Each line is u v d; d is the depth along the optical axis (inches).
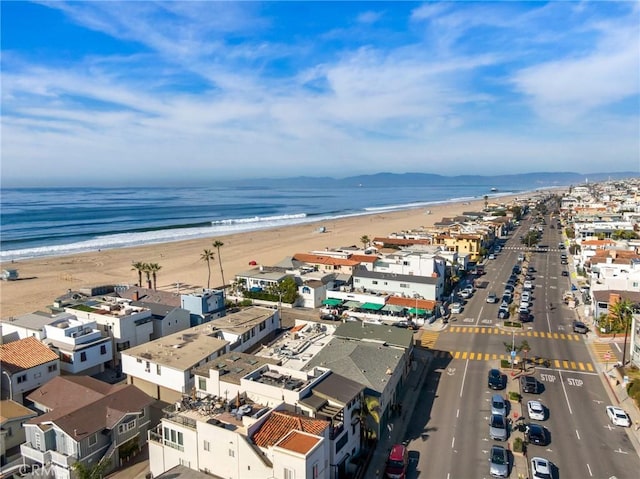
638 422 2003.0
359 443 1807.3
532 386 2276.1
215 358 2281.0
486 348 2910.9
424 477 1664.6
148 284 4325.8
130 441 1807.3
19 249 6845.5
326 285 3951.8
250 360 2103.8
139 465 1768.0
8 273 4911.4
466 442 1883.6
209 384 1932.8
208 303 3297.2
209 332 2623.0
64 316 2751.0
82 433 1685.5
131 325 2699.3
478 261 5762.8
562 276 4997.5
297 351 2346.2
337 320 3454.7
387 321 3412.9
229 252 6545.3
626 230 6535.4
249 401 1782.7
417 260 4133.9
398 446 1765.5
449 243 5944.9
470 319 3516.2
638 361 2522.1
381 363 2185.0
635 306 3073.3
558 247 6919.3
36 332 2534.5
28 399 1991.9
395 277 3875.5
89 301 3065.9
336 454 1605.6
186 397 1852.9
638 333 2559.1
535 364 2630.4
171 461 1635.1
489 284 4645.7
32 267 5546.3
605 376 2472.9
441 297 3976.4
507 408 2139.5
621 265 3865.7
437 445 1866.4
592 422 2021.4
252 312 3051.2
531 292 4311.0
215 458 1526.8
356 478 1642.5
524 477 1649.9
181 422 1635.1
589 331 3181.6
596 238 6245.1
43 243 7426.2
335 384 1814.7
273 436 1492.4
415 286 3757.4
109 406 1840.6
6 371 2094.0
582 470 1689.2
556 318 3523.6
